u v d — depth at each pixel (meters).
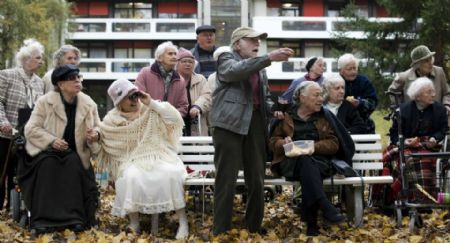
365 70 22.84
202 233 6.56
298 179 6.59
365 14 45.69
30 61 7.98
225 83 6.14
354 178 6.72
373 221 7.19
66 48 7.93
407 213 7.51
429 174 6.75
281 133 6.89
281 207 8.56
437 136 7.33
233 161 6.14
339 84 7.83
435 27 20.91
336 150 6.79
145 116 6.81
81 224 6.63
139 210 6.49
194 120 8.21
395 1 22.06
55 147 6.75
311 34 44.41
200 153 7.62
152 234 6.62
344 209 7.85
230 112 6.07
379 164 7.44
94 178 6.98
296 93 6.90
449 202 6.49
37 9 28.97
